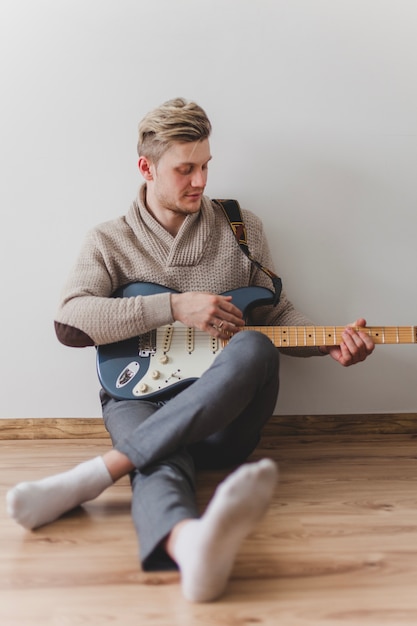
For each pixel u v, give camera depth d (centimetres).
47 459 173
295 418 201
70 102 191
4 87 190
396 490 146
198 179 158
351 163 198
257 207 197
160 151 158
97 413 197
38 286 194
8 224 192
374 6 196
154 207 169
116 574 103
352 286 201
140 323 147
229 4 192
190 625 89
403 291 203
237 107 194
